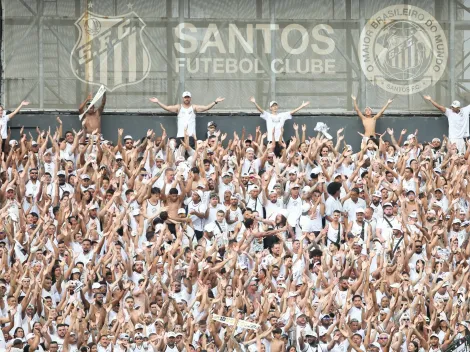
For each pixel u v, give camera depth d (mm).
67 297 66938
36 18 89375
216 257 69812
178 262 69312
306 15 91188
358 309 66875
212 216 75562
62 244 70625
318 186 75375
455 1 91438
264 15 90938
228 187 76750
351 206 76000
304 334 64938
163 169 78000
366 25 91438
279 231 71188
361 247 71312
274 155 80188
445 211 78125
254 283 68250
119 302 67375
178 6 90312
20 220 72625
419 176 80688
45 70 89188
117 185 77500
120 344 64312
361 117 89188
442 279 70000
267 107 90688
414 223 73750
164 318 65688
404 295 68438
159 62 90062
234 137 83125
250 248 72125
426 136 90688
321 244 71688
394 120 90500
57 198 75500
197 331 65375
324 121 90062
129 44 89875
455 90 91562
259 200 76062
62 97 89188
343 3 91375
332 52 91250
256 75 90688
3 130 83312
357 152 89625
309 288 66125
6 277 67500
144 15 90125
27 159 78812
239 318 64375
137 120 89000
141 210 74500
